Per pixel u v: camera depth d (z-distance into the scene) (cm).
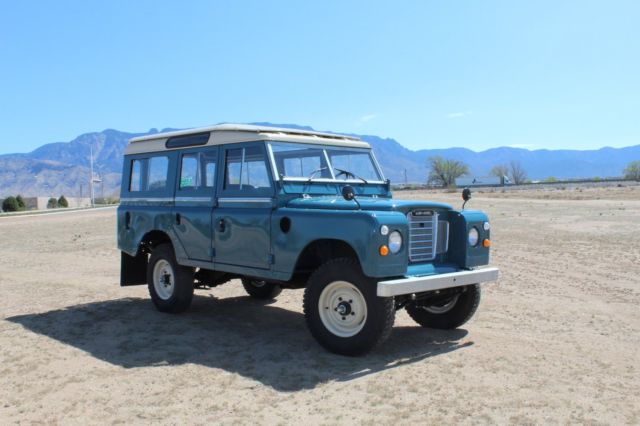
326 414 489
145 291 1086
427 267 667
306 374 589
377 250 593
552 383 560
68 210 6059
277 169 714
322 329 657
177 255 835
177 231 834
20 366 628
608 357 646
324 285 650
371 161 834
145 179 915
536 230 2150
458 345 696
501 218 2727
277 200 700
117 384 569
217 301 979
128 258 957
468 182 9925
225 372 600
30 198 8719
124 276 952
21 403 524
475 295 744
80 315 867
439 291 716
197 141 819
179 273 851
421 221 669
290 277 676
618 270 1255
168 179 866
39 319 849
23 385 569
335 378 577
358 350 630
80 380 581
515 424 466
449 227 709
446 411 492
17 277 1282
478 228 710
